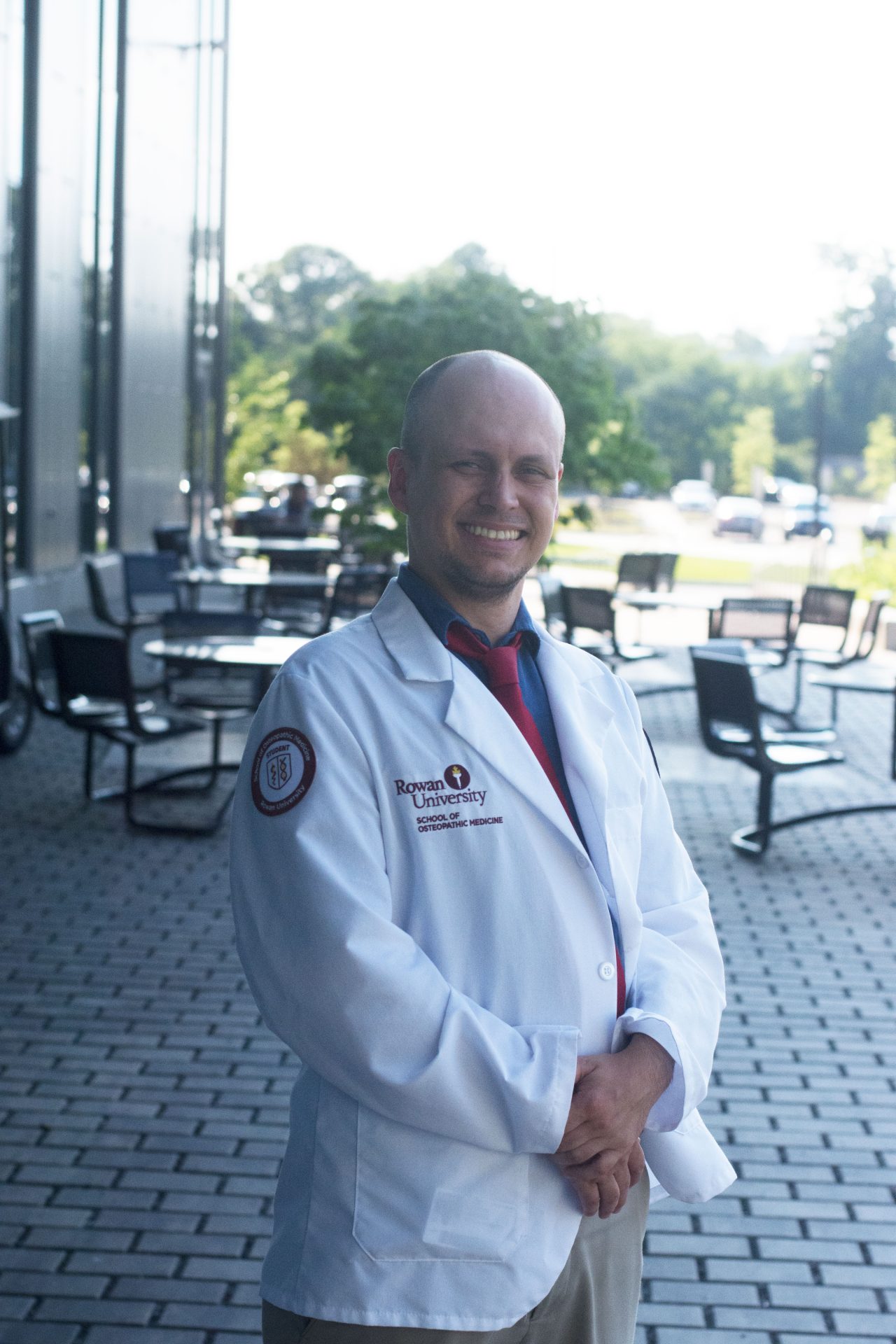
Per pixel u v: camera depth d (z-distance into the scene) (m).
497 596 1.75
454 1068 1.52
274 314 83.00
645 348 78.88
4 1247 3.22
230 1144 3.77
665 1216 3.49
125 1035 4.51
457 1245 1.54
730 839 7.25
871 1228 3.45
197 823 7.16
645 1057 1.64
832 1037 4.66
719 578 24.14
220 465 22.69
